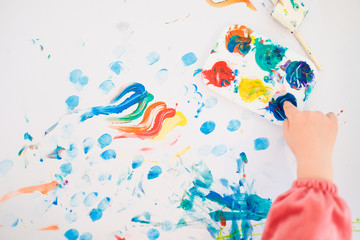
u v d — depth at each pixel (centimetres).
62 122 71
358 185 69
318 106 71
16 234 69
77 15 73
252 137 71
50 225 69
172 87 72
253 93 70
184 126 71
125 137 71
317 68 72
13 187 70
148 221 69
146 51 73
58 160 70
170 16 74
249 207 70
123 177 70
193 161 71
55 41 73
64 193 70
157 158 71
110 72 72
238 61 71
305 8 71
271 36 73
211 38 73
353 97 72
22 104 71
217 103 72
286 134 62
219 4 74
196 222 70
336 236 42
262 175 71
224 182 70
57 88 72
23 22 73
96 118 71
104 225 69
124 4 74
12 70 72
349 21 74
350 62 73
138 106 72
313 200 44
